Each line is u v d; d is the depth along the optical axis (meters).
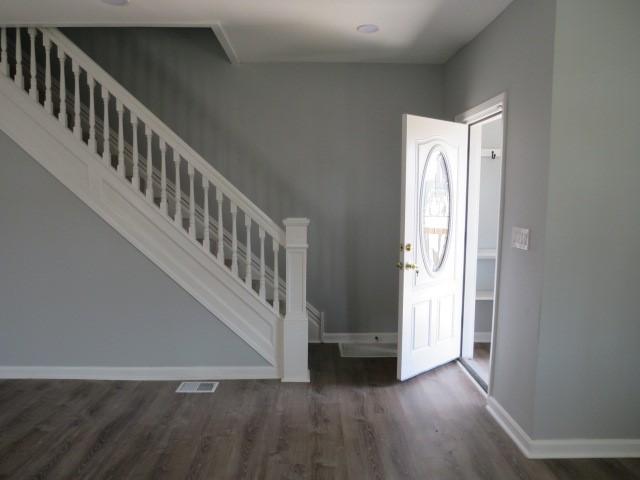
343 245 4.39
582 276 2.46
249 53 3.95
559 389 2.52
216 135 4.24
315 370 3.73
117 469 2.38
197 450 2.56
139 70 4.17
